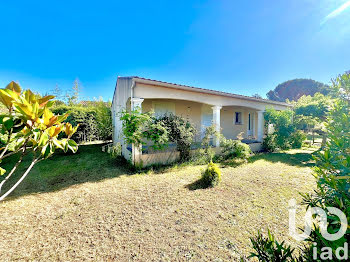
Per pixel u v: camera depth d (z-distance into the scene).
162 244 2.73
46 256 2.48
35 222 3.27
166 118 7.91
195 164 7.44
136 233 2.99
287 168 6.91
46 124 1.72
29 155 8.88
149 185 5.13
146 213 3.61
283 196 4.36
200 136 10.85
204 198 4.27
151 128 6.88
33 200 4.15
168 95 7.33
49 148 1.81
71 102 20.72
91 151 10.33
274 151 10.62
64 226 3.16
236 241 2.78
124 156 8.55
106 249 2.62
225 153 8.39
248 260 2.39
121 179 5.65
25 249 2.59
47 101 1.82
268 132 11.51
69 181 5.47
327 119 1.92
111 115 14.02
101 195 4.46
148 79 6.47
